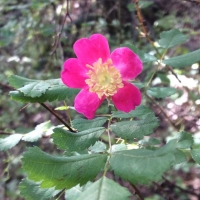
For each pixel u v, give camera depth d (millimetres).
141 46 456
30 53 521
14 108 493
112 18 497
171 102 383
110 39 447
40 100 154
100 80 148
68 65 148
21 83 156
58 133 132
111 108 374
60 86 156
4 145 180
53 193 147
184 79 314
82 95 150
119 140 182
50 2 418
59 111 357
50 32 421
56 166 115
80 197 109
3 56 513
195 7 494
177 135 148
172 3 511
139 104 148
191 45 487
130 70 148
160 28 449
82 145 133
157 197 341
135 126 139
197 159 145
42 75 468
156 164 106
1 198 424
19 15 517
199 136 307
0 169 430
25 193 147
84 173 116
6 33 462
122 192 108
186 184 382
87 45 148
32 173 112
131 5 363
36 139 182
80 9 517
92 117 149
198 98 318
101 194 108
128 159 113
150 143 179
